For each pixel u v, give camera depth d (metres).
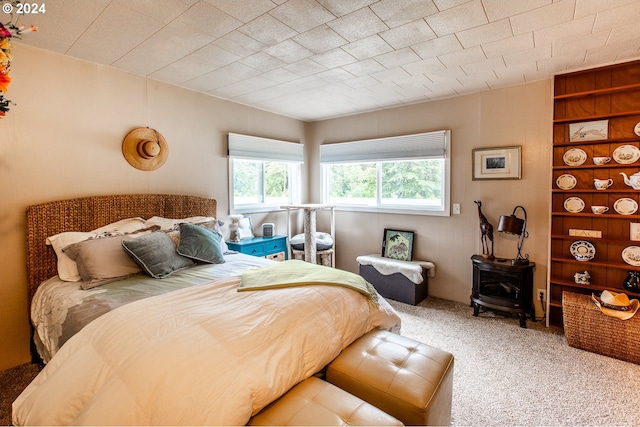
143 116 2.92
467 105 3.42
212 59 2.52
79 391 1.21
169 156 3.12
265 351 1.31
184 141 3.25
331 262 4.17
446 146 3.55
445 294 3.66
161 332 1.33
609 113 2.67
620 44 2.27
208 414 1.06
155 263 2.31
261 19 1.92
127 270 2.28
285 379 1.30
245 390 1.14
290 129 4.50
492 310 3.27
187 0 1.72
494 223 3.31
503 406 1.85
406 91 3.34
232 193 3.72
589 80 2.79
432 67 2.69
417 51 2.37
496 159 3.25
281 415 1.21
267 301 1.64
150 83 2.96
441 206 3.68
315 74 2.85
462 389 2.01
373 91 3.35
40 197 2.36
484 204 3.36
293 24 1.98
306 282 1.91
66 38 2.16
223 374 1.16
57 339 1.78
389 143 3.96
